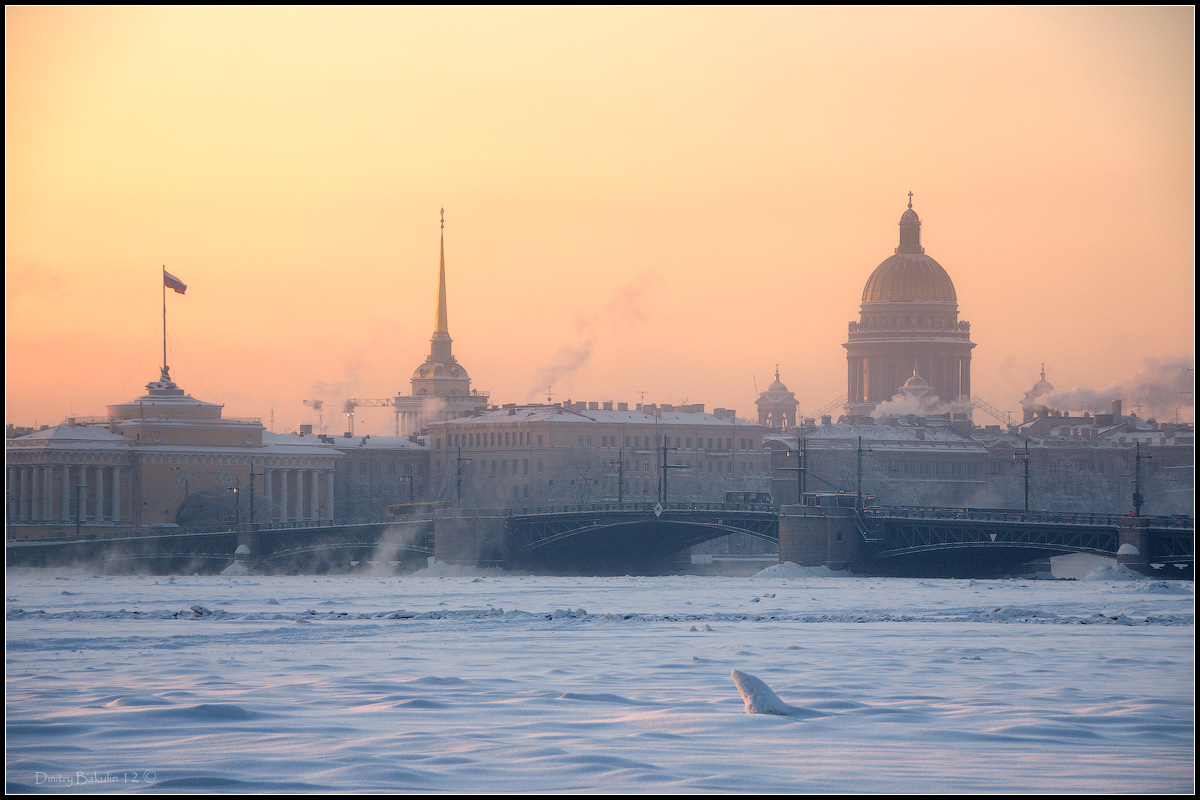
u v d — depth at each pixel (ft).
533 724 199.93
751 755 174.91
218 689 247.09
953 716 207.82
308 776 160.97
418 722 202.69
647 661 305.94
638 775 161.89
